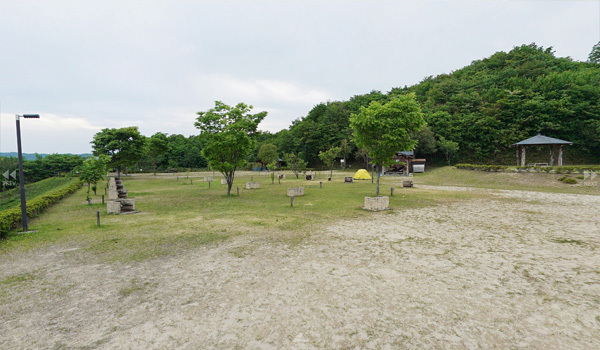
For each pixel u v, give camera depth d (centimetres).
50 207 1766
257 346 414
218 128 2248
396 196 2123
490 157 5709
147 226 1205
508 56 8825
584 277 659
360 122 1967
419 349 402
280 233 1077
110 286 630
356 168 6594
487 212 1494
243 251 864
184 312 516
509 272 691
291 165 4869
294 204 1775
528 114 5462
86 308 536
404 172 4816
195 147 8175
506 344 414
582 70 6769
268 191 2527
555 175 2944
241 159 2314
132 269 729
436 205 1720
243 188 2842
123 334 450
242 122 2181
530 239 984
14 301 566
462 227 1166
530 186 2741
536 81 6291
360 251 858
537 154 5344
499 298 558
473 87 7275
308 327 462
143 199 2091
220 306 536
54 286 632
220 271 709
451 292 584
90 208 1723
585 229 1120
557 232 1077
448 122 5875
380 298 560
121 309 530
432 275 674
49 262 784
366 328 457
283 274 685
